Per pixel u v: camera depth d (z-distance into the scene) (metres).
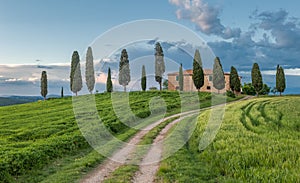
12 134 27.70
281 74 98.75
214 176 13.70
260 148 17.28
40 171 15.72
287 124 31.83
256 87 95.06
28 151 17.78
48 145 20.23
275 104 56.78
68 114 43.38
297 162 14.49
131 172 14.40
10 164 15.44
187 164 15.56
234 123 29.38
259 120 33.12
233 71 93.62
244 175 13.18
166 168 14.34
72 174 14.45
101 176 14.17
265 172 13.18
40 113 47.44
